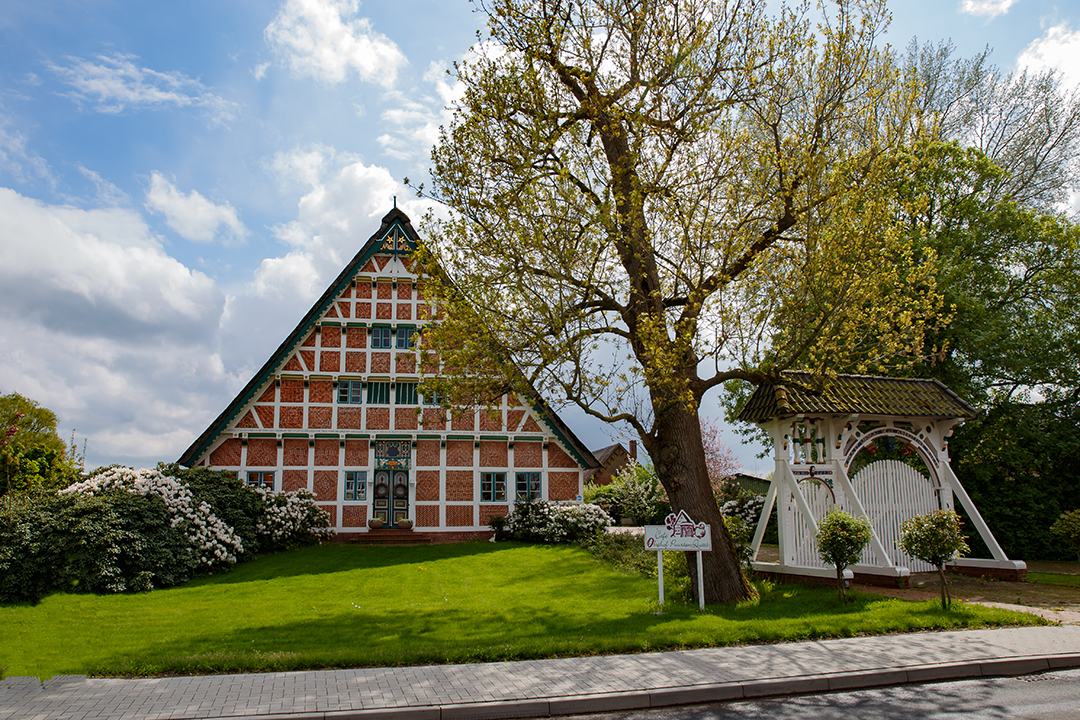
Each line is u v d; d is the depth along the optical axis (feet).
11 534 48.75
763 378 42.83
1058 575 56.34
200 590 52.26
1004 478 78.43
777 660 27.55
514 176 40.78
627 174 41.45
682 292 43.47
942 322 46.98
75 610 42.91
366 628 35.47
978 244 76.69
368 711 21.48
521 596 46.85
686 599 42.68
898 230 42.70
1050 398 82.43
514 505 83.25
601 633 32.76
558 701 22.59
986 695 24.38
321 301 84.43
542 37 40.40
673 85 41.09
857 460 82.38
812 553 48.29
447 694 23.16
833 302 39.47
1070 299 78.84
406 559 65.77
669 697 23.52
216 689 23.79
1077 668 28.22
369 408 83.76
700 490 42.57
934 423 54.80
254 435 81.30
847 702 23.72
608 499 115.85
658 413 41.11
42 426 133.69
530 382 40.52
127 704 22.12
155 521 55.77
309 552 70.90
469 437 84.89
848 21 39.78
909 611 36.91
